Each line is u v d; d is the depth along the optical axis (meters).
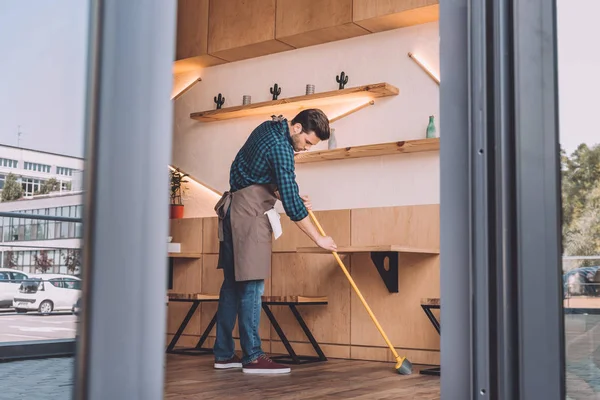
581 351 1.50
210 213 5.62
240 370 3.50
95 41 0.85
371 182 4.77
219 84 5.67
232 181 3.42
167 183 0.88
